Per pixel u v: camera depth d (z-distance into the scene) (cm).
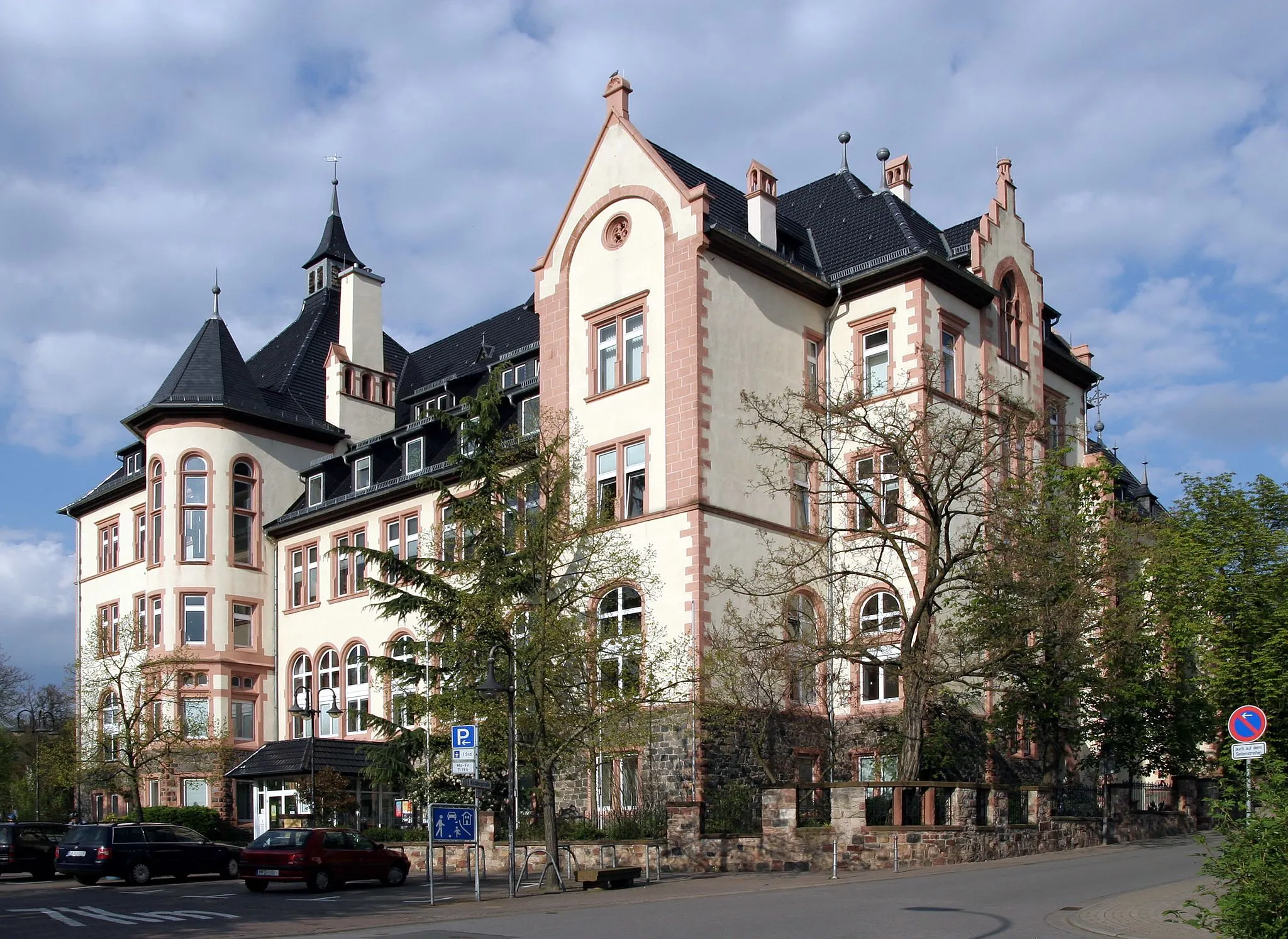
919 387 3053
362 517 4453
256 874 2727
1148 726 3341
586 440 3378
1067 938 1479
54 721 5647
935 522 2775
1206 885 2025
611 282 3400
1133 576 3344
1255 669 3145
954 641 2883
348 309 5178
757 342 3347
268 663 4716
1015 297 3809
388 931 1744
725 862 2652
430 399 4775
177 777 4503
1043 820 2877
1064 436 4075
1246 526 3281
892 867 2464
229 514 4694
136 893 2772
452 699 2664
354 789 3803
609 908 1945
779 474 3331
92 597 5362
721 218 3456
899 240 3538
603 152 3481
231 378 4822
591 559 2906
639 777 3036
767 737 3086
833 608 3122
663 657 2762
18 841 3462
